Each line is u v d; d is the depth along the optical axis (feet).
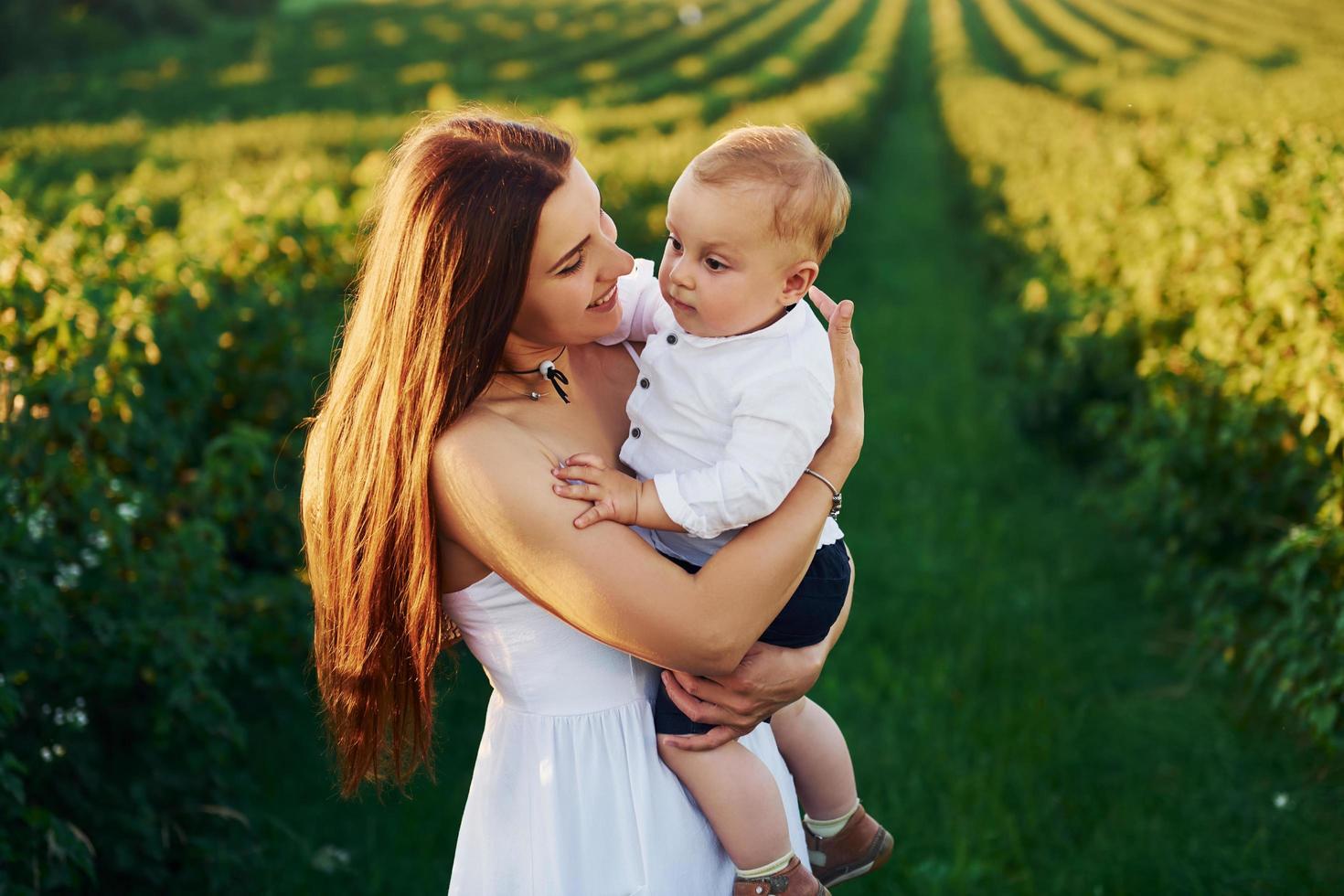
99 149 59.98
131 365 11.69
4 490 9.59
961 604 16.79
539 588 4.96
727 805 5.36
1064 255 24.86
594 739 5.27
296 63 122.83
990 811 11.85
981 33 159.22
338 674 5.59
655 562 4.85
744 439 5.05
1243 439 13.74
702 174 5.11
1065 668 14.83
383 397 4.97
